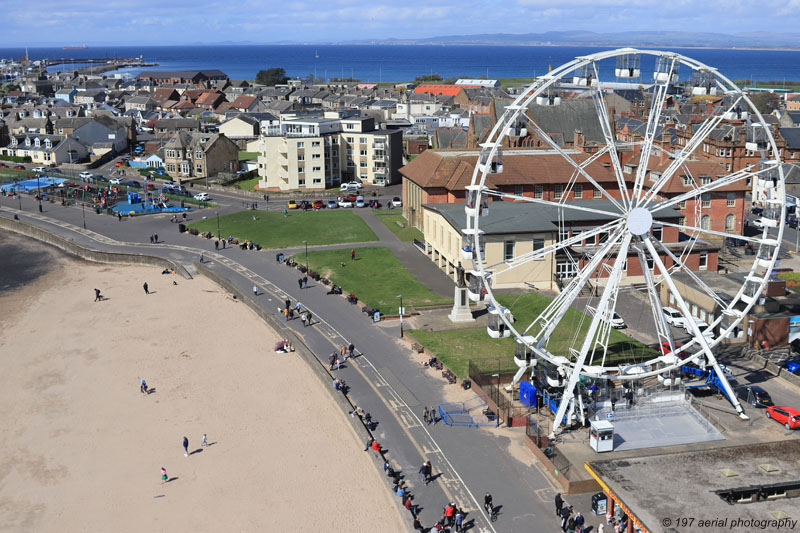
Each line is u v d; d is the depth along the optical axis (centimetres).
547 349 9012
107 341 10069
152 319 10869
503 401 7719
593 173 13688
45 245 15212
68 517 6272
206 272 12725
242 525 6109
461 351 9106
